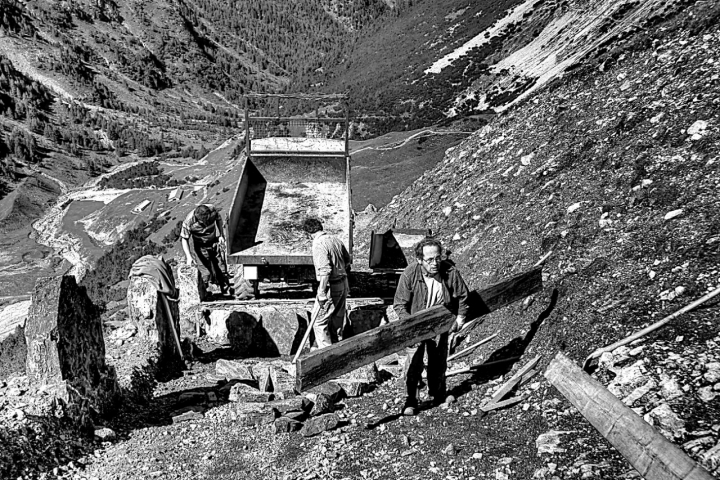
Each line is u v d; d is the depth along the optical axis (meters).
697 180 8.50
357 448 6.65
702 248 7.24
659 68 12.48
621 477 4.86
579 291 8.02
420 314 6.86
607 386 6.12
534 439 5.98
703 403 5.27
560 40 138.88
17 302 126.31
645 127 10.73
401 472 5.93
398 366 9.48
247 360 10.83
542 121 14.95
